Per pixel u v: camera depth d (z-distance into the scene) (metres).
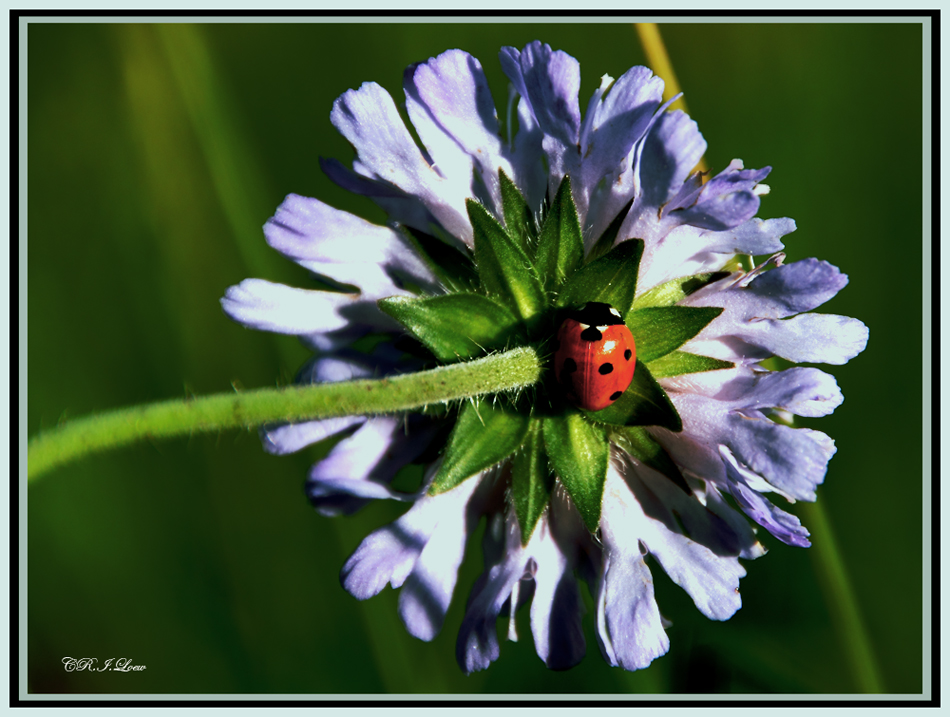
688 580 0.15
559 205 0.15
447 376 0.15
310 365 0.16
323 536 0.19
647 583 0.15
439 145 0.16
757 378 0.15
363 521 0.19
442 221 0.16
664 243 0.15
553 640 0.16
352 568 0.15
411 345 0.16
